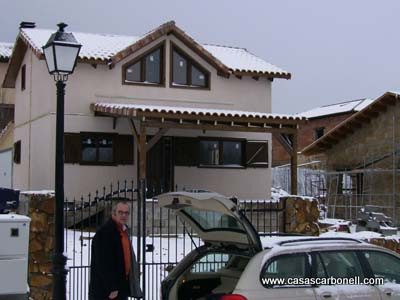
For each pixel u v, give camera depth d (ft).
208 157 74.64
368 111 85.40
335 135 92.53
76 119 67.97
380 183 85.20
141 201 31.58
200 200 21.85
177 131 73.05
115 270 22.98
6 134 94.43
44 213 33.06
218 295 20.76
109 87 69.97
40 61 71.41
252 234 21.44
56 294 25.48
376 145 86.33
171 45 73.26
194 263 23.35
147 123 61.52
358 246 22.84
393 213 81.20
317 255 21.84
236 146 76.43
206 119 63.52
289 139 71.87
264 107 78.23
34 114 73.92
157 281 34.60
